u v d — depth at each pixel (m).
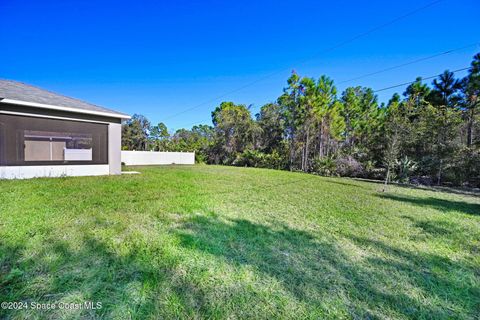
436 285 1.94
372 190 7.67
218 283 1.80
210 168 14.85
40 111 6.93
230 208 4.23
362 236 3.08
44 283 1.67
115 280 1.76
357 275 2.05
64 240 2.41
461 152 10.27
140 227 2.96
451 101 13.22
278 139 22.42
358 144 18.22
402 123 8.38
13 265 1.89
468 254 2.63
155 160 18.22
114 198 4.48
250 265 2.13
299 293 1.73
